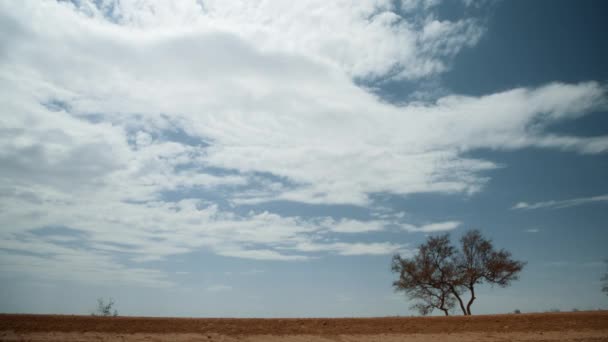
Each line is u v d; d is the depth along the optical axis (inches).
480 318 1004.6
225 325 880.9
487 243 1694.1
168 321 874.8
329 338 844.0
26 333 735.7
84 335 749.9
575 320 980.6
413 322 972.6
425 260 1717.5
